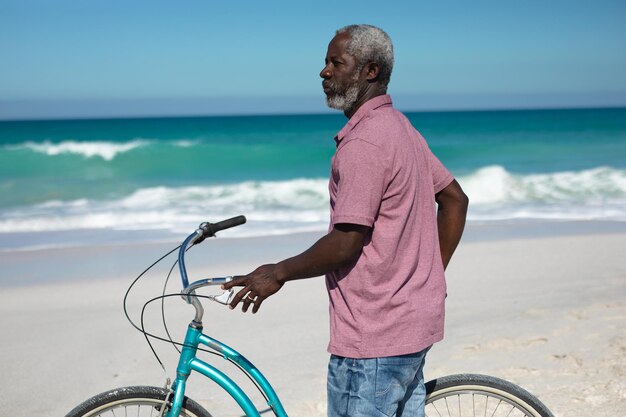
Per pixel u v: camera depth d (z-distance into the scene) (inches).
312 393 179.6
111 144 871.7
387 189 94.7
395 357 96.4
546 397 167.8
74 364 209.0
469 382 110.0
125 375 199.6
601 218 521.7
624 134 1323.8
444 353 206.7
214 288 302.4
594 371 182.5
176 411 104.3
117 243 424.8
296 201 631.2
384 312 96.1
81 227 496.7
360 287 96.1
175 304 274.2
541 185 698.8
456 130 1508.4
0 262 363.9
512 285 297.1
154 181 790.5
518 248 385.1
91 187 726.5
